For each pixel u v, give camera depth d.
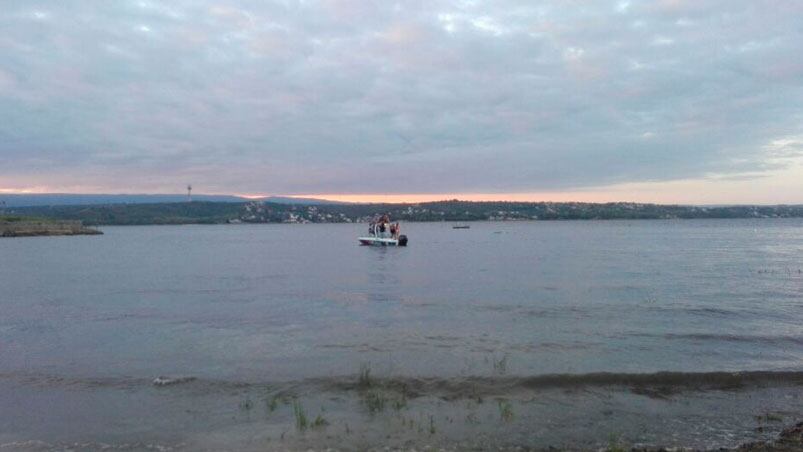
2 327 18.56
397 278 35.44
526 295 25.92
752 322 18.30
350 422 9.73
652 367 12.88
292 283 32.91
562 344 15.28
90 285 32.09
